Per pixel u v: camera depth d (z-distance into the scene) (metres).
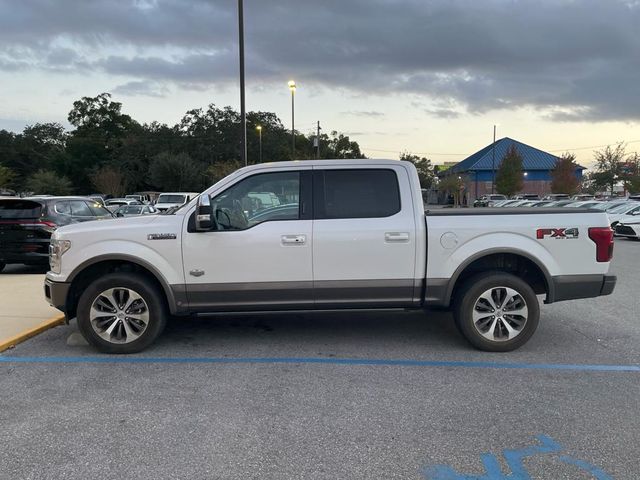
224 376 4.55
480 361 4.93
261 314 5.83
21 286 8.84
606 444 3.31
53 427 3.58
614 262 12.66
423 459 3.14
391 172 5.13
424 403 3.96
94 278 5.32
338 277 5.04
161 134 70.19
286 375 4.57
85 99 88.19
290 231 4.98
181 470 3.03
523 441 3.36
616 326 6.22
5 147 85.00
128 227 5.03
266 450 3.26
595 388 4.24
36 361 4.98
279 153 67.31
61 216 10.66
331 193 5.09
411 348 5.35
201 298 5.04
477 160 73.19
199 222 4.79
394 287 5.07
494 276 5.11
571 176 58.06
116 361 4.97
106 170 65.12
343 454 3.21
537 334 5.87
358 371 4.66
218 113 70.00
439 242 5.04
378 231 5.00
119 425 3.61
